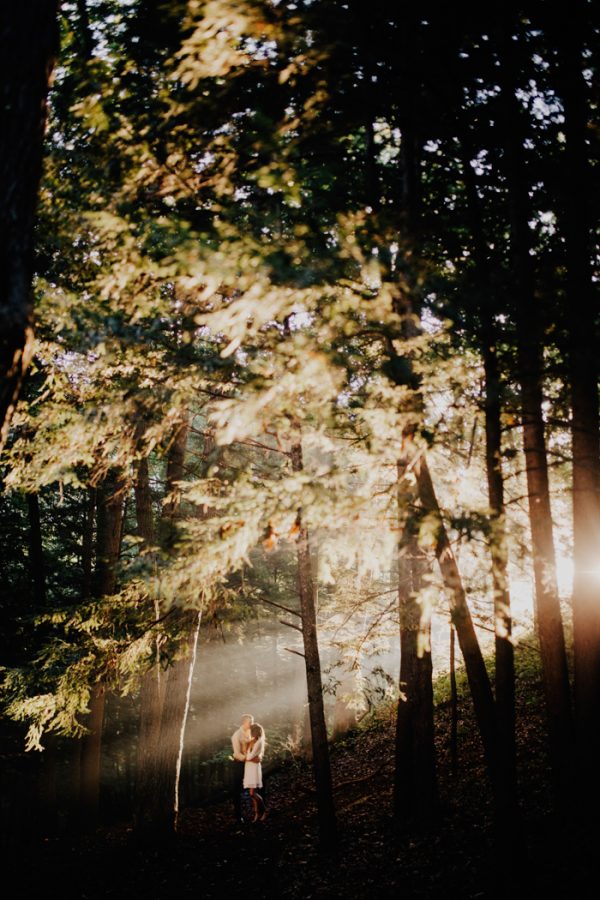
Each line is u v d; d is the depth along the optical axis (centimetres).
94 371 611
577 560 647
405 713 888
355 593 1046
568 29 523
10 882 905
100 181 470
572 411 636
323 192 576
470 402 521
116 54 520
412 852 727
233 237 426
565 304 556
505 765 517
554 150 616
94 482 659
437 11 491
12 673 834
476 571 524
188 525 520
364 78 520
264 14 409
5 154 330
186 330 508
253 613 857
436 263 578
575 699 641
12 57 333
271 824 1030
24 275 339
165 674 1093
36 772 1270
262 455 902
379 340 607
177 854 915
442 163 618
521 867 509
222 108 499
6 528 1432
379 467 523
